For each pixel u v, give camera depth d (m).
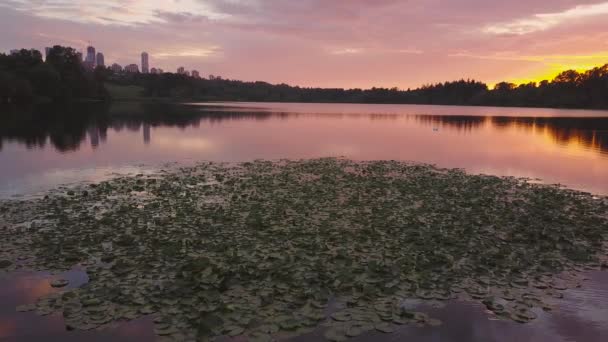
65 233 8.42
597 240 8.85
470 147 25.02
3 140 23.66
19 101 68.25
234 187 12.77
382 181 14.00
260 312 5.70
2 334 5.23
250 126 38.00
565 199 12.20
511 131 37.19
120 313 5.64
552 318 5.90
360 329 5.46
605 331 5.64
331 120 49.62
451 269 7.16
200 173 15.20
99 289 6.16
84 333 5.26
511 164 18.81
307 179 14.15
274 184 13.20
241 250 7.62
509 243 8.52
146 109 67.31
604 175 16.34
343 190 12.46
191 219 9.38
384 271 6.89
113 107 71.44
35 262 7.17
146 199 11.19
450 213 10.31
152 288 6.23
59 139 24.83
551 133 35.28
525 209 10.93
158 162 17.66
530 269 7.35
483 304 6.19
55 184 13.01
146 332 5.29
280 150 22.33
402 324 5.59
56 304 5.84
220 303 5.84
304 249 7.75
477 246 8.19
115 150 21.02
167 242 7.89
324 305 5.97
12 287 6.38
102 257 7.25
